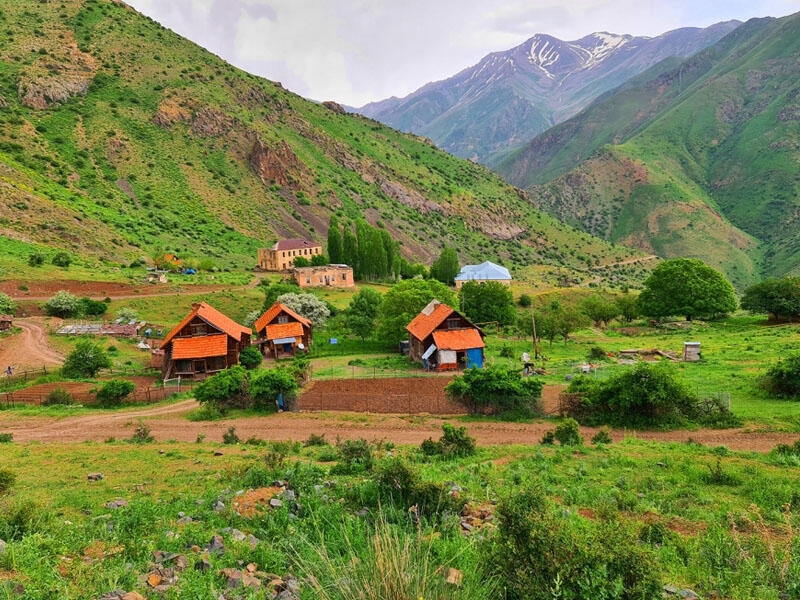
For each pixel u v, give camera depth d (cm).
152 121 19150
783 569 982
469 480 1856
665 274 8881
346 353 6412
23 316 7262
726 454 2370
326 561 788
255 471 1734
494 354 5975
